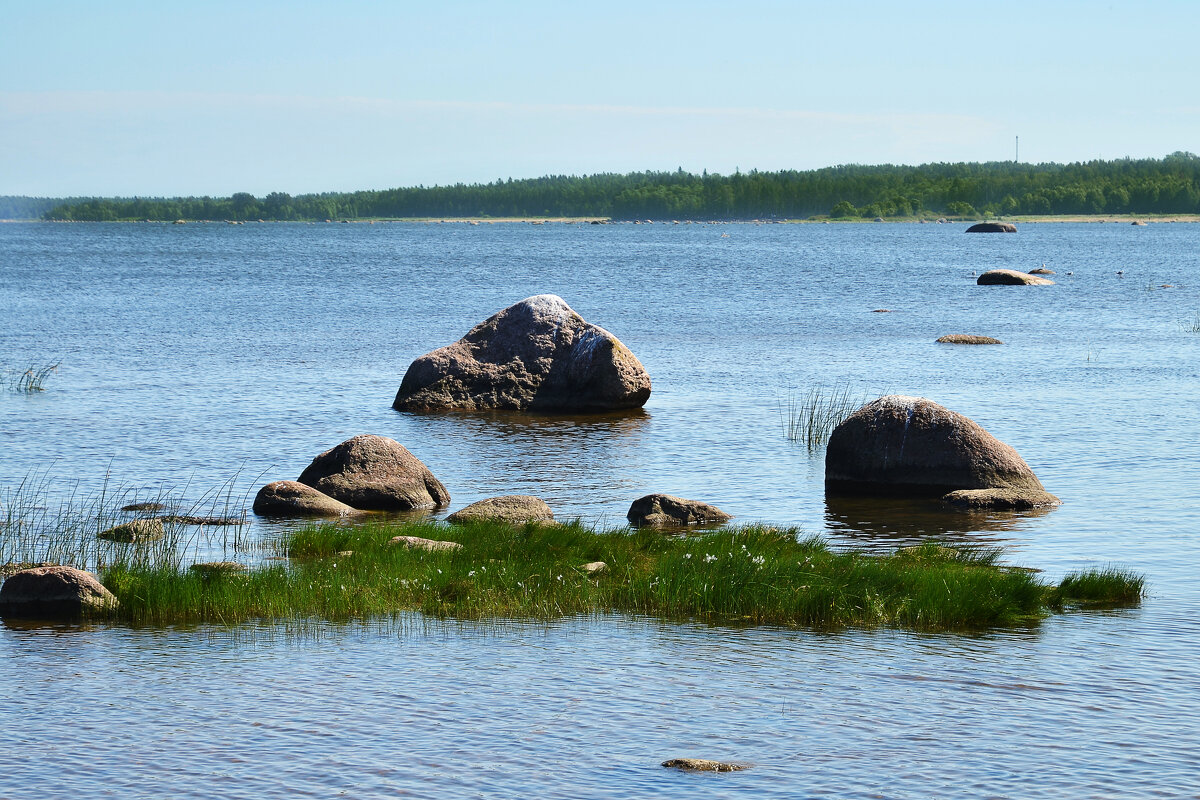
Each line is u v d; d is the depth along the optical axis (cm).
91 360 6175
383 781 1386
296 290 11931
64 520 2942
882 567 2336
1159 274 14238
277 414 4591
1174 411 4509
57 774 1405
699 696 1677
